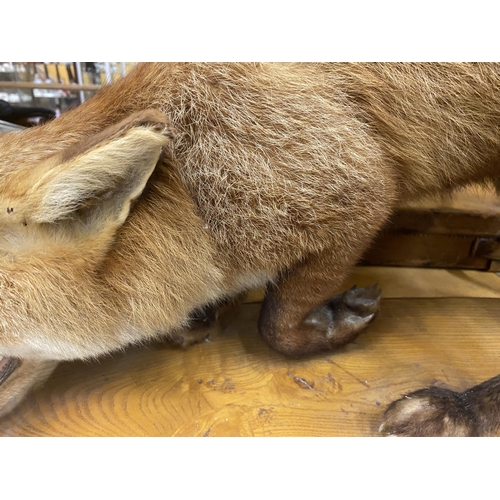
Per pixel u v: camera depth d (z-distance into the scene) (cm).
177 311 32
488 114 35
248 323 43
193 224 30
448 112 34
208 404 35
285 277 34
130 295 29
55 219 25
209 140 29
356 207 31
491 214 50
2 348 28
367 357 39
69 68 64
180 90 30
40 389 36
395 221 50
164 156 28
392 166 35
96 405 35
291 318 36
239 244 31
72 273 27
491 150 37
